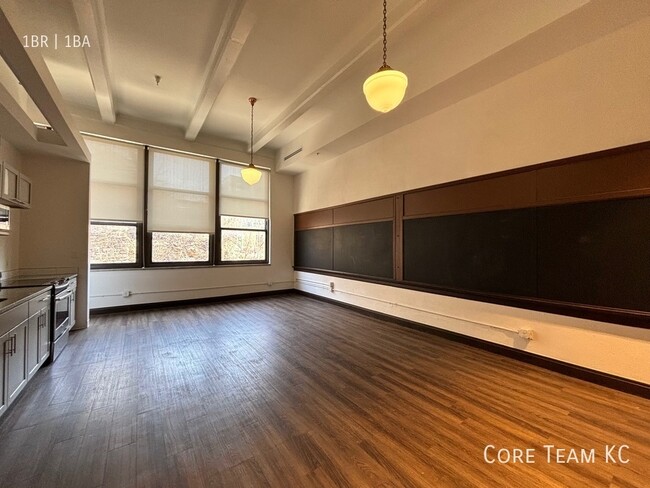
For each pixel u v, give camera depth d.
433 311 4.17
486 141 3.48
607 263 2.60
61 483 1.56
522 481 1.59
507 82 3.27
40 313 2.80
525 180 3.14
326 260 6.48
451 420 2.15
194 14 3.04
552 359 2.96
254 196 7.16
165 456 1.77
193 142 6.16
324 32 3.29
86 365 3.09
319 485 1.56
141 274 5.67
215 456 1.77
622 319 2.52
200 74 4.11
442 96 3.63
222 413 2.23
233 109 5.19
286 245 7.65
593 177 2.67
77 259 4.37
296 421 2.13
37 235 4.14
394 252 4.75
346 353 3.48
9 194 3.11
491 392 2.55
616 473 1.65
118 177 5.43
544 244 3.00
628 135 2.47
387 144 4.86
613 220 2.56
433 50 3.36
